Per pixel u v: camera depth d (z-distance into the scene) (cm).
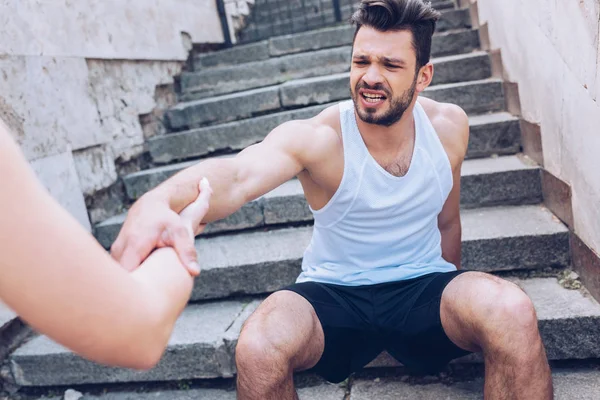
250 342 150
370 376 218
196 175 115
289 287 176
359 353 180
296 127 168
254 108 416
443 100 354
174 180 108
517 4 295
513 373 143
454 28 459
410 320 169
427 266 183
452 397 198
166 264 76
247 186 139
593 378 196
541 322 204
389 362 216
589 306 208
